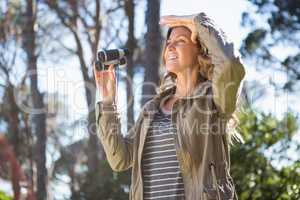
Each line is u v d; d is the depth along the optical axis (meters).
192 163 5.61
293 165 15.58
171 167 5.68
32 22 29.84
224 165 5.68
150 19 22.00
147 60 21.70
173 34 5.96
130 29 29.62
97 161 30.27
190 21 5.82
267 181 15.55
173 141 5.71
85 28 31.06
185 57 5.89
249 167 15.55
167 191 5.65
